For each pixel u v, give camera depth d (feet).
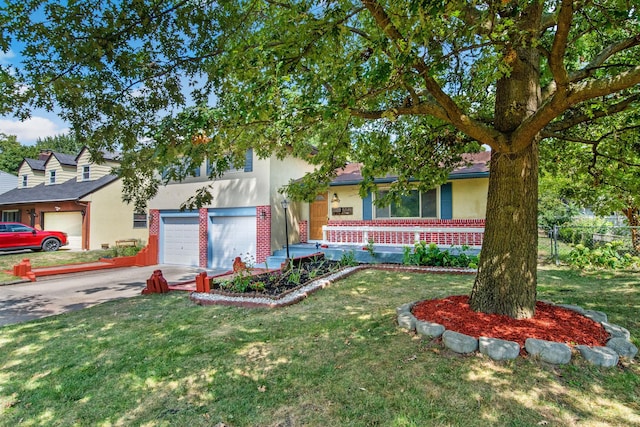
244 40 14.19
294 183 23.89
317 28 11.47
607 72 16.96
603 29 13.44
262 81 13.19
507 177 14.51
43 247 57.52
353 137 22.13
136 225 65.57
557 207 60.29
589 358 11.14
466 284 24.44
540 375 10.64
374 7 10.40
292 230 46.91
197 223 47.01
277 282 25.85
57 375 12.64
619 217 56.13
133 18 12.61
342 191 45.70
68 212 63.67
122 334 16.72
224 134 17.38
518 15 13.43
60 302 25.88
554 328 13.11
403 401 9.77
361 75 12.12
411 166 22.16
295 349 13.83
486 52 13.03
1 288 31.81
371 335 14.64
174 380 11.86
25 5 11.62
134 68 13.70
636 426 8.45
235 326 17.16
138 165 18.61
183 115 15.44
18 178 78.13
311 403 10.00
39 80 12.63
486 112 21.52
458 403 9.55
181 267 45.60
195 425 9.35
